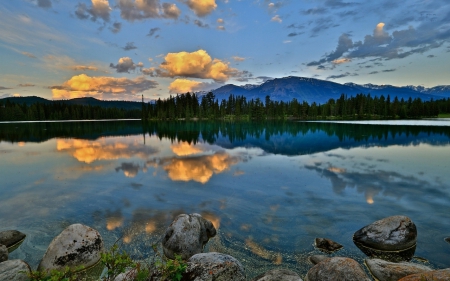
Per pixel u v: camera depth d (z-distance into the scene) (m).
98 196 12.96
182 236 7.83
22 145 33.69
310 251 7.93
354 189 13.75
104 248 7.83
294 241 8.50
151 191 13.69
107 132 55.91
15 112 127.06
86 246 7.32
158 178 16.23
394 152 25.66
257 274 6.80
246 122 104.06
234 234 8.98
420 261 7.43
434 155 23.75
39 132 55.69
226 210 11.08
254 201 12.12
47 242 8.62
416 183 14.73
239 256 7.65
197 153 26.16
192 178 16.22
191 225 8.26
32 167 19.86
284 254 7.77
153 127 74.94
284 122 99.56
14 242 8.48
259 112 128.12
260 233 9.05
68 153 26.56
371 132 47.97
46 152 27.36
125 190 13.88
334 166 19.47
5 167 19.92
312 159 22.47
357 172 17.47
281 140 37.97
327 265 6.21
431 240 8.47
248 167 19.31
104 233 9.06
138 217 10.39
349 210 10.99
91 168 19.33
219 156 24.27
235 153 26.08
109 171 18.30
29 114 131.75
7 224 9.93
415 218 10.13
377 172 17.42
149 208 11.34
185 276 4.66
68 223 9.97
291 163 20.77
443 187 13.92
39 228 9.59
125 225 9.66
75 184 15.05
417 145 30.27
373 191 13.40
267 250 7.98
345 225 9.62
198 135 47.91
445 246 8.12
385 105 121.94
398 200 12.06
